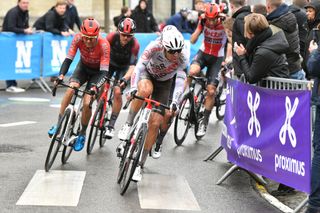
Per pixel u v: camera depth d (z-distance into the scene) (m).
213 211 8.91
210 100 14.32
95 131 12.37
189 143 14.06
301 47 13.15
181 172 11.21
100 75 11.51
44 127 14.90
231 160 10.86
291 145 8.64
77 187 9.74
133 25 12.30
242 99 10.29
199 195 9.76
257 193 10.04
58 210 8.56
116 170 11.02
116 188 9.84
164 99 10.80
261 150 9.59
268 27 10.19
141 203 9.06
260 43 10.20
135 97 9.78
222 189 10.20
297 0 14.44
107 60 11.63
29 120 15.80
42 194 9.26
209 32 14.63
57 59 22.31
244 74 10.30
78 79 11.84
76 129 12.26
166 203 9.15
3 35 20.55
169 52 9.60
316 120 8.16
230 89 11.04
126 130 10.43
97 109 12.22
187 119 13.87
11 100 19.19
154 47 10.15
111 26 33.94
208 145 13.91
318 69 7.97
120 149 10.47
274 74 10.35
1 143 12.96
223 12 14.75
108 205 8.91
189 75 14.15
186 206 9.05
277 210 9.09
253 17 10.15
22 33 20.95
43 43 21.73
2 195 9.18
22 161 11.40
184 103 13.73
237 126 10.56
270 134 9.28
